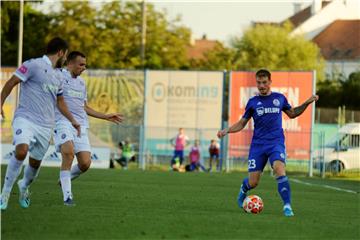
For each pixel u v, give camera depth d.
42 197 40.22
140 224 29.52
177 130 105.62
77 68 38.38
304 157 94.75
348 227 30.94
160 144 105.69
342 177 91.00
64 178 36.31
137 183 58.06
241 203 36.59
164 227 28.81
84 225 28.78
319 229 29.73
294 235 27.69
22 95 32.41
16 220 29.67
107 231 27.39
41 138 32.59
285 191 34.31
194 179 67.56
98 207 35.81
